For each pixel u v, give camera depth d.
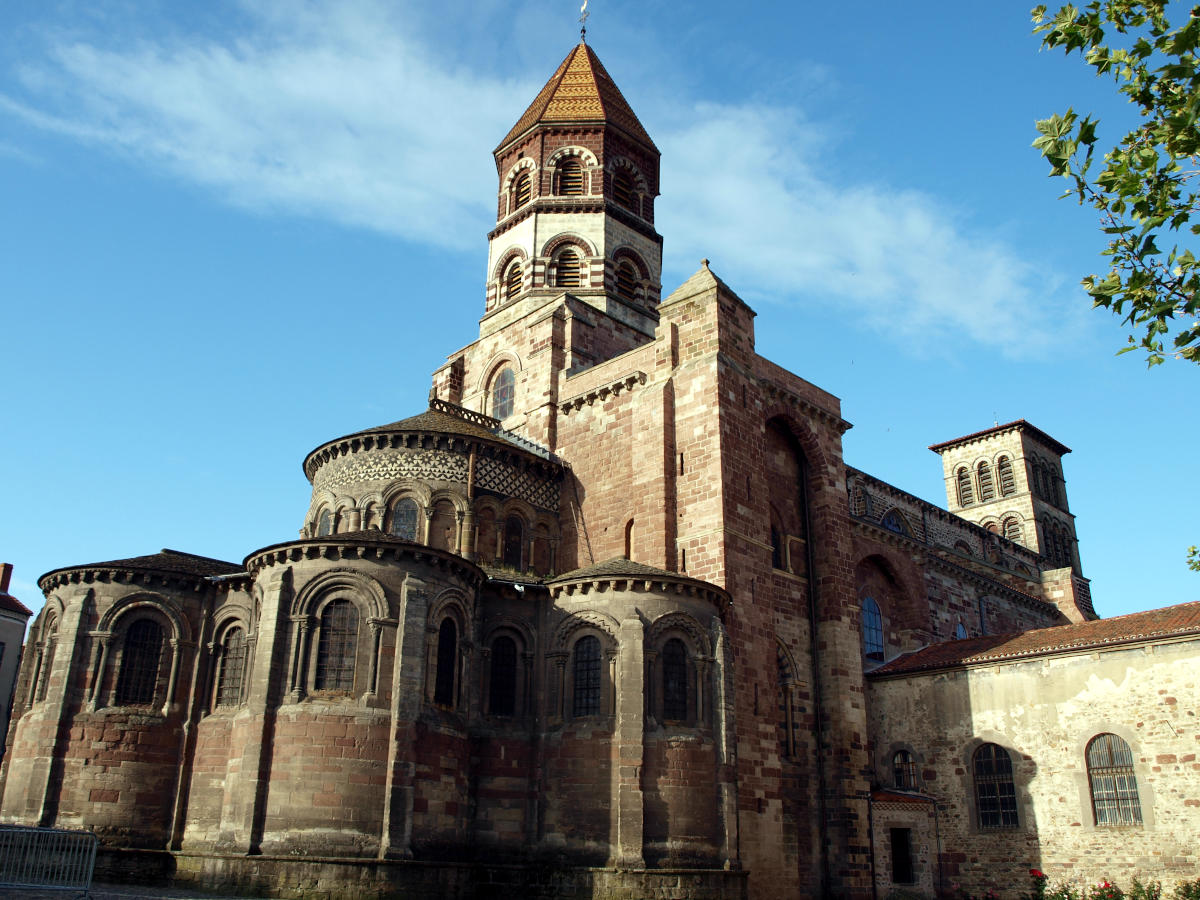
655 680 35.50
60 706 37.03
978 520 88.00
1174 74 16.67
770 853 38.25
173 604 39.06
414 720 32.84
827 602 46.72
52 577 39.62
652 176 61.16
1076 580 75.81
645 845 33.16
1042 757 41.19
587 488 46.56
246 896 30.39
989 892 41.31
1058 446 91.69
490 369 55.16
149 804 36.75
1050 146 16.48
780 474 48.31
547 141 58.84
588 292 54.88
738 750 38.12
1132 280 16.69
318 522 44.72
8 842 28.97
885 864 42.56
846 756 43.50
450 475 43.88
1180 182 16.58
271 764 32.25
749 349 46.19
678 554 41.94
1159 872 36.91
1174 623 39.72
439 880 31.91
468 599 36.75
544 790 35.56
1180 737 37.53
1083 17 16.69
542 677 37.28
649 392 44.84
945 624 57.41
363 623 33.78
